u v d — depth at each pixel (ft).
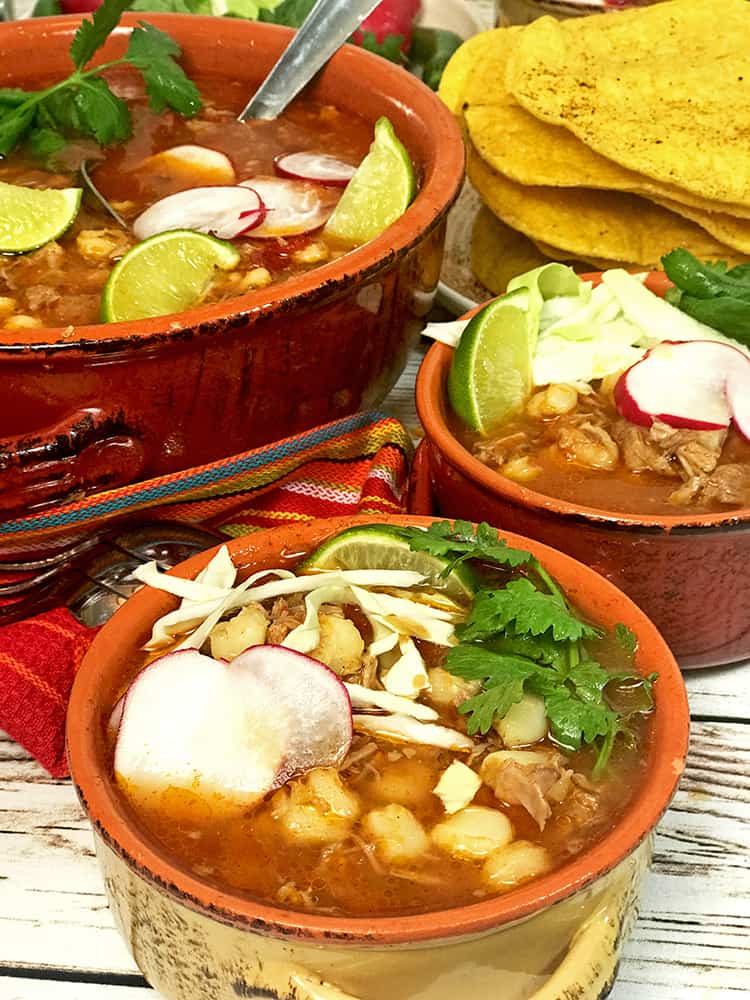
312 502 2.00
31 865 1.67
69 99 2.15
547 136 2.22
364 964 1.36
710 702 1.83
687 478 1.75
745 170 2.05
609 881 1.40
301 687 1.48
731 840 1.69
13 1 2.95
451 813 1.43
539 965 1.41
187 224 1.94
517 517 1.74
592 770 1.47
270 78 2.20
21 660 1.75
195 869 1.40
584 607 1.62
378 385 1.95
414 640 1.58
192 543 1.95
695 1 2.41
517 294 1.88
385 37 2.67
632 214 2.19
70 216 1.95
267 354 1.76
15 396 1.70
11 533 1.80
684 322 1.92
